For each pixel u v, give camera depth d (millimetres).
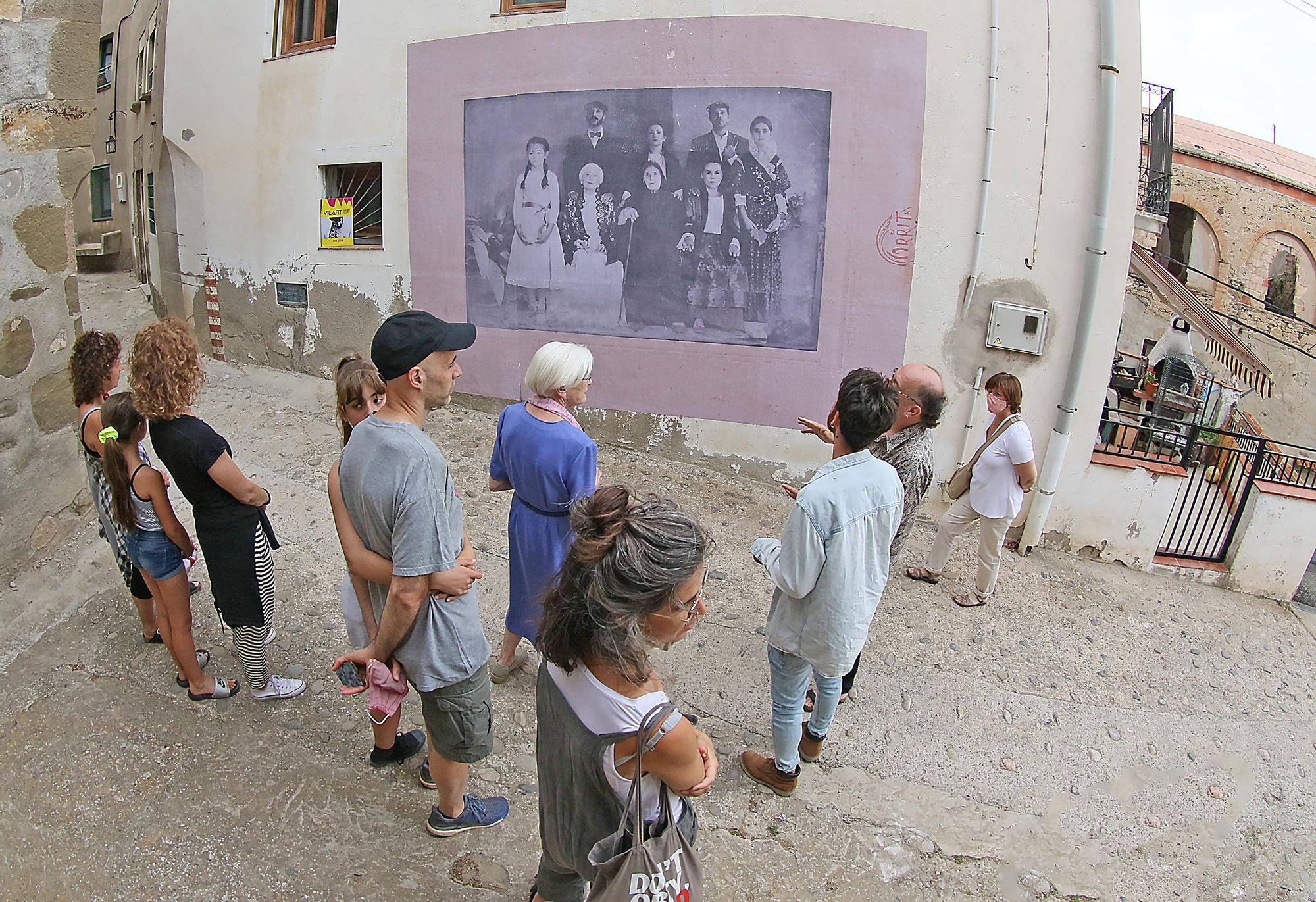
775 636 3062
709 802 3375
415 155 6801
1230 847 3584
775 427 6273
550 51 6156
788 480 6312
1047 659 4754
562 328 6633
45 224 3609
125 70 11383
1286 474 6418
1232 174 15984
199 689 3365
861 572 2889
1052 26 5293
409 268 7066
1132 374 12398
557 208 6402
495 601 4555
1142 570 6164
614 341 6500
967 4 5371
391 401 2258
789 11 5586
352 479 2248
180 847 2738
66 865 2625
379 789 3100
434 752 2682
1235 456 6410
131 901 2537
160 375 2711
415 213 6910
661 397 6496
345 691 2479
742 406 6312
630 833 1688
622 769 1663
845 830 3336
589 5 6000
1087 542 6125
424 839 2910
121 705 3312
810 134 5719
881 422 2812
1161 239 15242
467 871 2807
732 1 5668
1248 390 15984
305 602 4223
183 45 7941
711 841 3172
